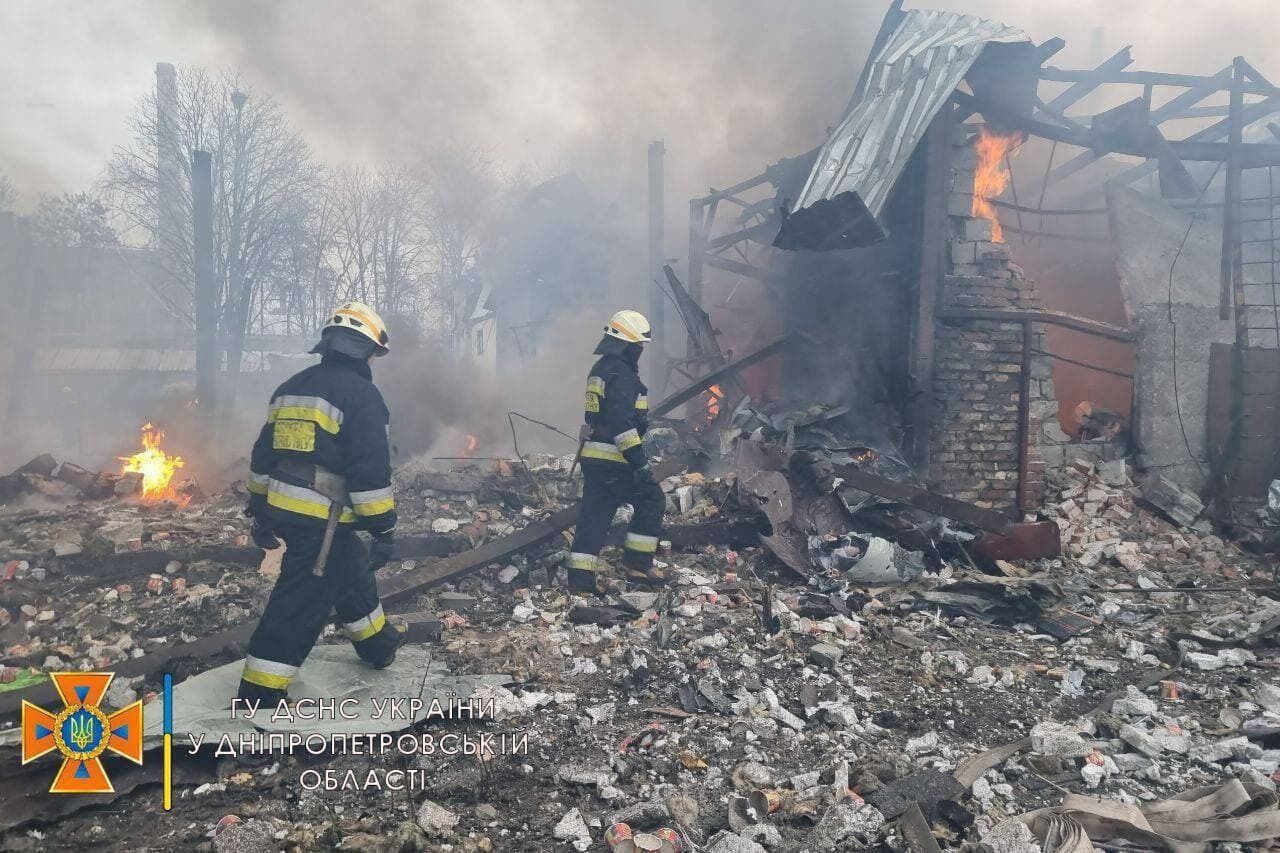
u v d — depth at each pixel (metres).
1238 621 5.05
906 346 7.21
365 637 3.68
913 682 4.07
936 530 6.09
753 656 4.22
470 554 5.20
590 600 5.00
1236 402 7.80
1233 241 7.67
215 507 6.73
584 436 5.25
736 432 7.68
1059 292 9.72
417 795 2.86
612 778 3.01
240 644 3.98
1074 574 6.03
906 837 2.60
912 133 6.64
